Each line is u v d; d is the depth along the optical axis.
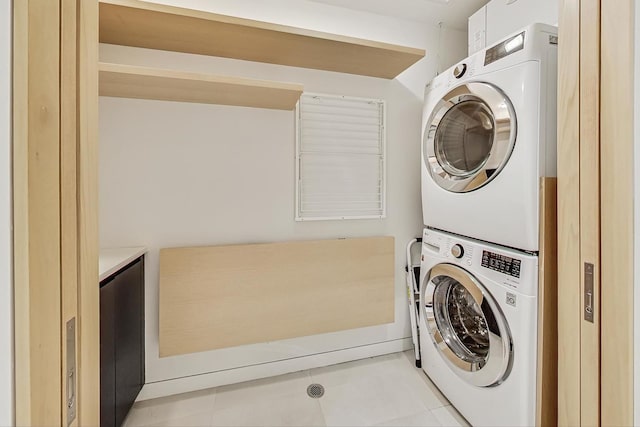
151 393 1.61
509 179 1.15
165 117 1.59
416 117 2.04
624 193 0.62
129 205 1.56
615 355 0.64
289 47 1.55
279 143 1.77
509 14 1.55
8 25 0.30
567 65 0.77
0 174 0.30
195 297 1.59
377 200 1.98
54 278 0.35
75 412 0.39
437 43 2.06
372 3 1.83
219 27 1.37
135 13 1.27
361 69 1.82
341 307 1.85
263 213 1.76
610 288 0.65
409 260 1.97
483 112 1.31
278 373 1.82
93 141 0.43
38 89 0.32
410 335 2.09
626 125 0.61
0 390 0.31
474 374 1.33
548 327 1.09
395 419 1.46
